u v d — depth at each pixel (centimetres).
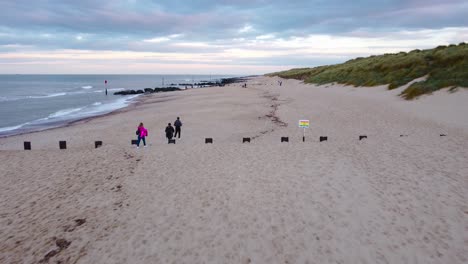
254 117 2425
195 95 4850
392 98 2614
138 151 1328
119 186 941
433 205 727
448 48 3712
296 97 3666
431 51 4003
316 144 1340
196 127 2088
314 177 926
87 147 1548
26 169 1108
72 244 655
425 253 564
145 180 979
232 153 1235
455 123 1572
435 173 912
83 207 815
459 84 2259
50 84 11462
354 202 760
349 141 1398
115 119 2731
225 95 4462
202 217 727
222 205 779
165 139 1744
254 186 884
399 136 1441
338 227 657
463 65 2723
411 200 755
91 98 5450
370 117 2012
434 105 2059
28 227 732
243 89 5716
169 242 636
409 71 3369
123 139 1794
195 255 590
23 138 2016
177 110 3047
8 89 8175
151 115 2812
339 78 4862
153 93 6294
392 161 1045
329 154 1162
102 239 664
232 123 2188
